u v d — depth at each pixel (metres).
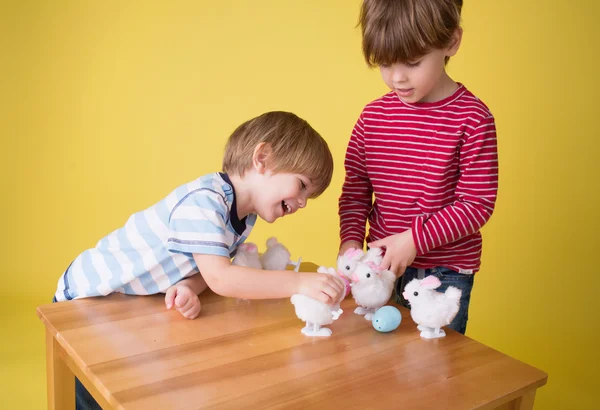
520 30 1.95
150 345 0.94
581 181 1.91
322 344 0.97
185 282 1.13
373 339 1.00
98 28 2.38
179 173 2.47
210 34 2.37
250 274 1.04
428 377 0.88
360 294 1.09
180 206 1.08
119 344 0.94
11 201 2.46
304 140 1.16
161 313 1.06
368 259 1.21
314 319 1.00
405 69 1.14
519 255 2.07
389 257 1.21
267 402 0.80
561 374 2.01
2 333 2.17
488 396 0.84
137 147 2.47
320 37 2.27
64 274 1.22
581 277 1.95
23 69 2.38
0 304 2.38
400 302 1.43
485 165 1.25
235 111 2.40
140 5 2.37
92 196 2.50
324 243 2.41
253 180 1.16
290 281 1.03
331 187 2.37
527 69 1.95
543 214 2.00
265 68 2.35
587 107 1.86
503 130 2.03
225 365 0.89
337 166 2.34
